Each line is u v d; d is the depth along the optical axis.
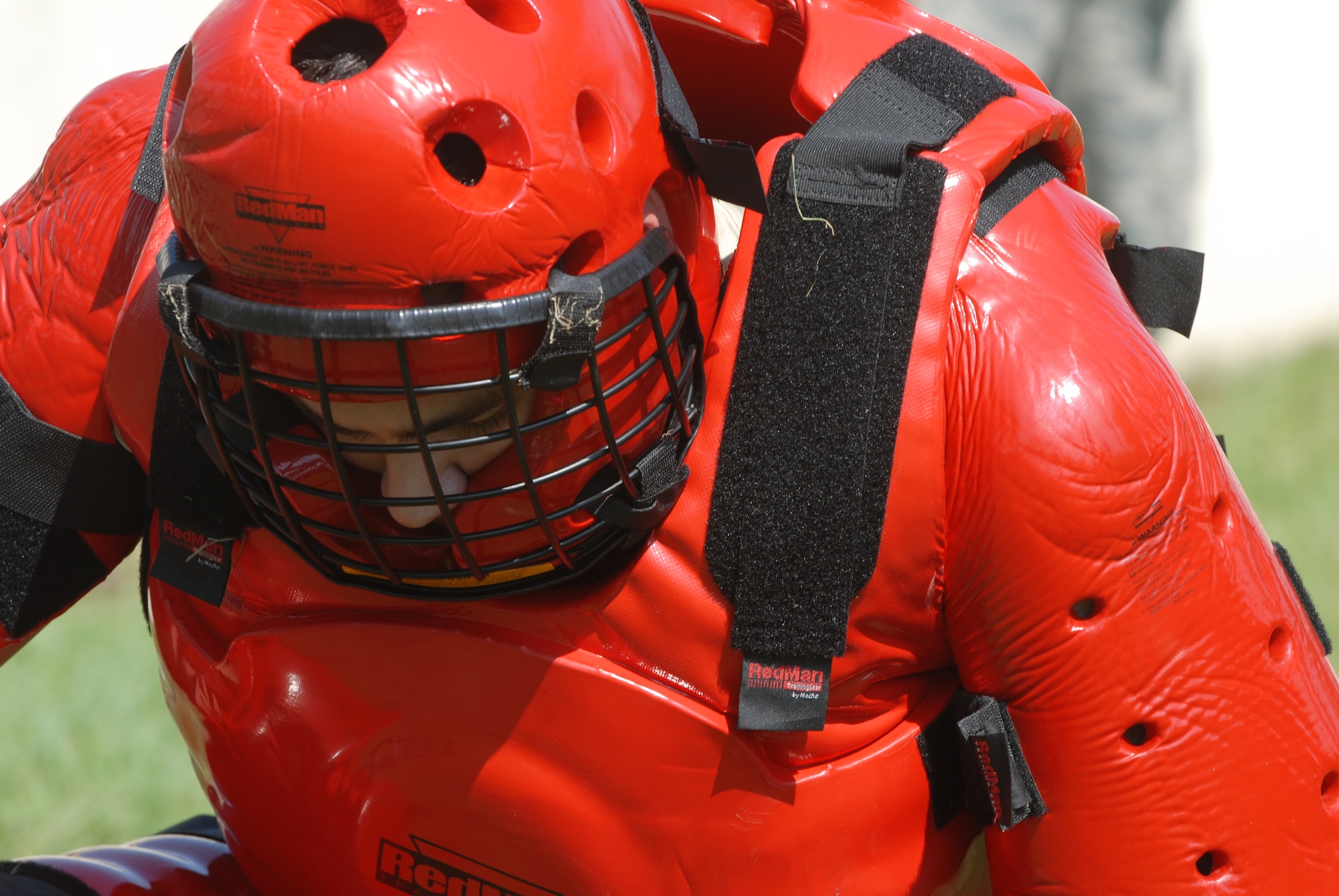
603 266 3.62
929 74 4.14
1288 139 41.72
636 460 3.88
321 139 3.32
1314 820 3.98
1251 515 4.14
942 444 3.83
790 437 3.87
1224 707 3.87
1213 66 43.38
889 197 3.89
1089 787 3.94
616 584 4.01
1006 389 3.79
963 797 4.36
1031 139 4.11
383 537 3.77
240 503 4.32
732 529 3.90
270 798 4.58
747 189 3.84
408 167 3.33
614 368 3.75
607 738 4.07
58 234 4.69
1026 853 4.13
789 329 3.89
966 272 3.89
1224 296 35.28
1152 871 3.93
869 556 3.86
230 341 3.76
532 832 4.21
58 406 4.67
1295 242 38.16
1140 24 17.59
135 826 10.19
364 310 3.40
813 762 4.12
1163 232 18.53
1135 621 3.81
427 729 4.22
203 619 4.61
